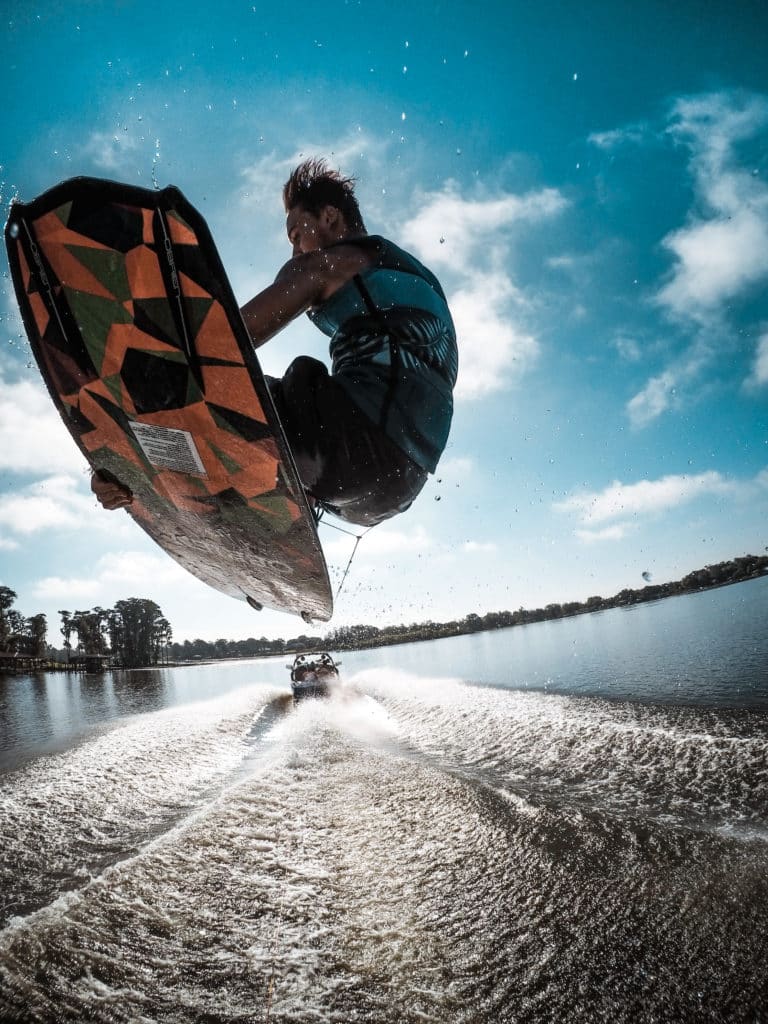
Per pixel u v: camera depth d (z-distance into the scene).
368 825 3.61
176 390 1.93
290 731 9.73
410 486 2.10
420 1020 1.73
